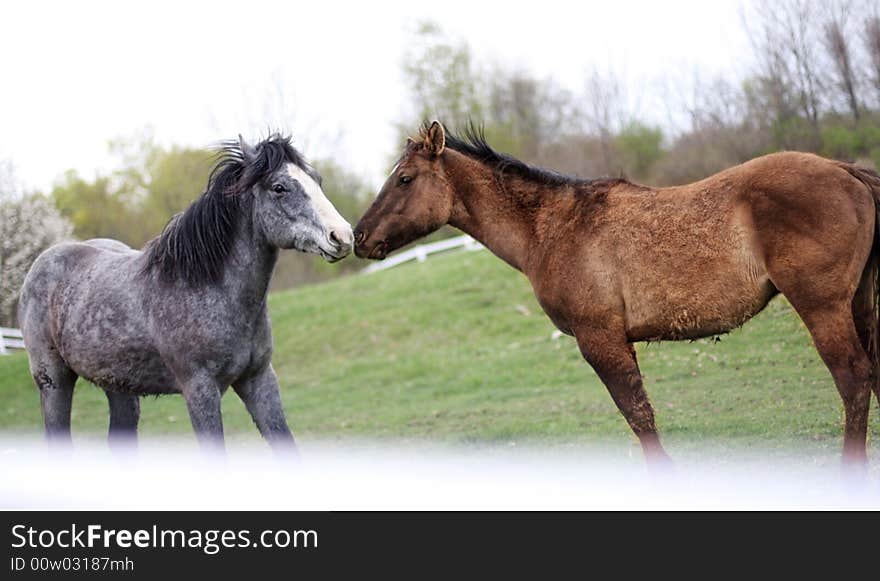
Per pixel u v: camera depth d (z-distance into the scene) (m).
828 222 8.98
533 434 16.41
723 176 9.72
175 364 11.07
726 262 9.43
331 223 10.59
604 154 47.19
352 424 21.36
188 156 60.03
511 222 11.18
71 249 13.10
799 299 9.12
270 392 11.56
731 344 20.67
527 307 31.28
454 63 61.78
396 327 32.47
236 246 11.03
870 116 32.69
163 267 11.23
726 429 13.86
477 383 23.75
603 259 10.16
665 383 18.84
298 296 40.88
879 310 9.43
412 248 49.03
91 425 25.80
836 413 13.54
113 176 63.00
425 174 11.48
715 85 38.22
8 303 39.78
